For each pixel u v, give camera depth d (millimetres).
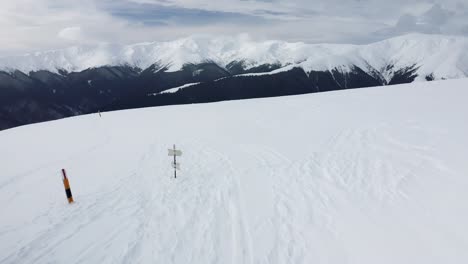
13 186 12180
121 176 12406
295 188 9953
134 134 22172
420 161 10930
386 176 10117
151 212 8797
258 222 7918
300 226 7617
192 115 29516
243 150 15336
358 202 8633
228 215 8367
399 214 7766
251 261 6340
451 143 12242
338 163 11891
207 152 15539
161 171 12859
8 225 8445
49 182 12320
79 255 6785
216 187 10508
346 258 6305
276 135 17969
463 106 18531
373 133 15398
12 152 19328
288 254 6535
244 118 24953
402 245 6551
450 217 7352
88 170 13625
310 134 17156
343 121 19234
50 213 9078
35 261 6645
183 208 8961
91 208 9266
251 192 9867
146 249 6910
